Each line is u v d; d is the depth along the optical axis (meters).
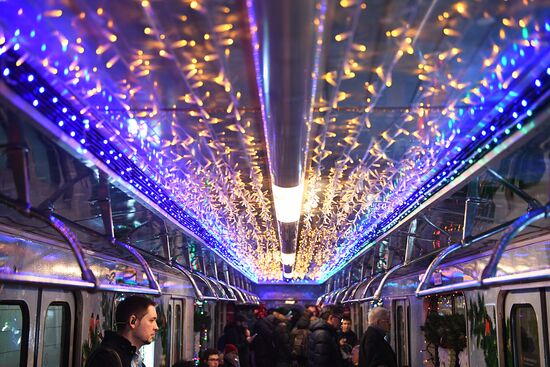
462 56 3.01
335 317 11.27
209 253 10.16
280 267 21.42
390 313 13.62
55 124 2.79
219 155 5.35
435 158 4.79
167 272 11.20
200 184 6.46
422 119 4.12
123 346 3.62
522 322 6.07
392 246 9.05
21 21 2.54
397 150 5.10
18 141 2.95
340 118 4.20
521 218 3.22
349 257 13.35
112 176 3.88
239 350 13.02
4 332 4.96
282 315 13.02
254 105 3.89
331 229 10.94
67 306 6.26
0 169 3.36
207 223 7.99
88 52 2.95
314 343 9.91
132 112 3.89
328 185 7.06
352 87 3.52
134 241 7.42
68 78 3.01
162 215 5.69
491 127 3.48
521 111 3.06
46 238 5.58
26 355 5.22
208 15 2.50
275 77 2.32
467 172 4.10
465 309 7.90
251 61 3.10
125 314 3.74
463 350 8.41
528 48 2.81
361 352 7.23
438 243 7.38
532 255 5.37
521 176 3.89
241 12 2.50
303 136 3.32
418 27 2.67
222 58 3.04
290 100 2.57
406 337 11.85
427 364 10.18
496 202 4.75
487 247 6.61
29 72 2.56
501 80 3.14
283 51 2.07
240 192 7.14
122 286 4.69
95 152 3.49
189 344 13.65
